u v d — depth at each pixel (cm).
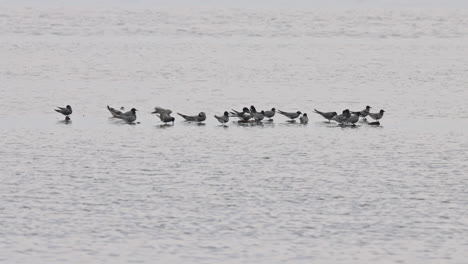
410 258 3606
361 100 7538
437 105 7288
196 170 4981
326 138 5928
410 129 6269
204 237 3834
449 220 4075
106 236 3834
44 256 3597
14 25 14362
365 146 5672
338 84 8469
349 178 4825
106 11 16900
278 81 8669
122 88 8144
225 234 3875
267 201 4366
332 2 19212
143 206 4269
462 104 7331
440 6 18275
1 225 3959
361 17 16050
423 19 15688
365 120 6656
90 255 3609
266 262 3553
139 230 3916
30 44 11894
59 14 16225
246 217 4106
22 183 4666
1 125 6278
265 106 7225
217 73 9244
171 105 7231
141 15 16250
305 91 8025
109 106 6975
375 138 5941
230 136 5966
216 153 5428
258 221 4047
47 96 7600
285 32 13838
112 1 19075
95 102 7338
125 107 7131
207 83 8519
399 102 7444
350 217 4116
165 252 3650
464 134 6088
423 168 5072
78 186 4616
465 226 3991
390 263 3556
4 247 3688
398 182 4744
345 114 6419
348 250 3691
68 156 5306
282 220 4066
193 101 7438
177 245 3731
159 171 4953
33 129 6141
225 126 6350
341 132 6153
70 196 4428
